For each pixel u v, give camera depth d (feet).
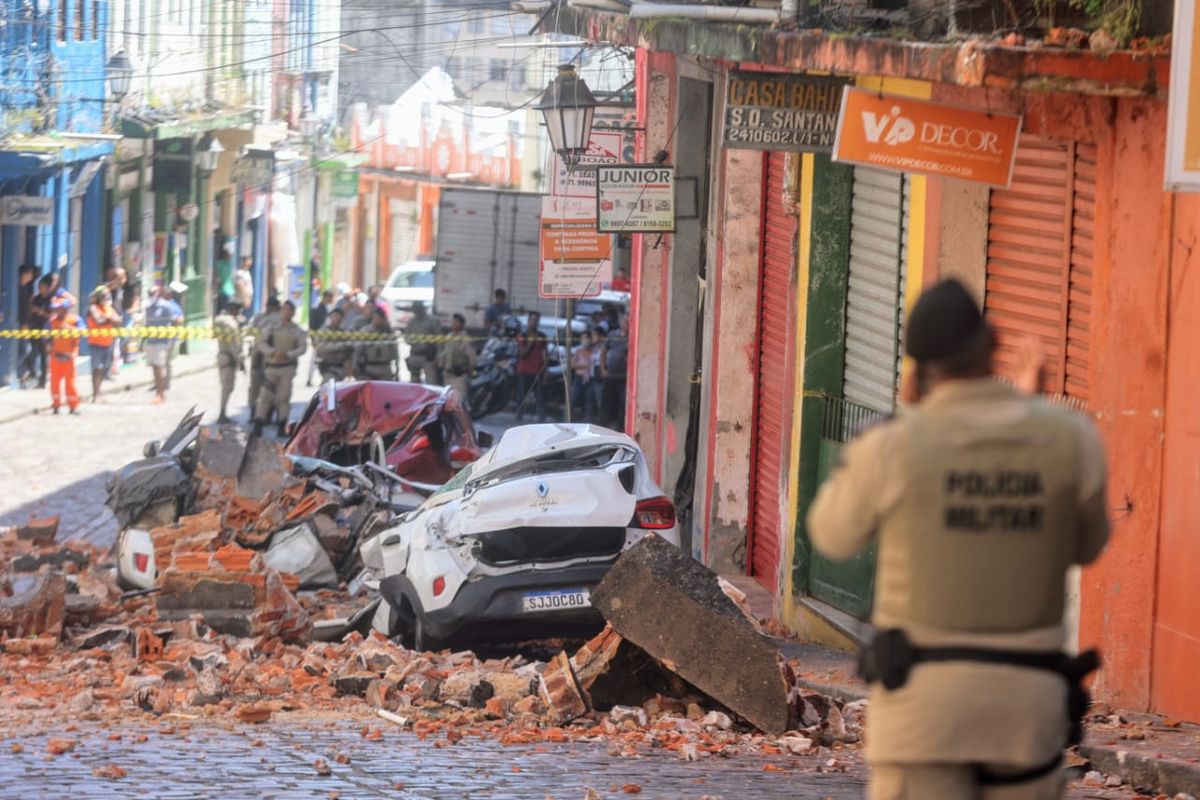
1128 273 51.16
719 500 98.07
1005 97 54.49
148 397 183.21
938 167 54.85
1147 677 51.08
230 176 260.42
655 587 52.08
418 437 111.96
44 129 180.34
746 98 69.51
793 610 79.77
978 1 57.36
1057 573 20.72
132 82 205.16
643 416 122.62
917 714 20.31
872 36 60.39
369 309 186.60
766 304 96.12
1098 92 48.42
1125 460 51.24
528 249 212.23
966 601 20.38
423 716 54.24
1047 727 20.33
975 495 20.48
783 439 82.69
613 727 51.96
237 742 47.62
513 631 68.13
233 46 229.66
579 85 111.04
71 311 166.91
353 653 63.52
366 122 298.56
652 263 121.08
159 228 236.43
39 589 65.21
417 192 361.71
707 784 41.73
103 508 117.29
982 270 60.95
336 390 117.80
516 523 66.13
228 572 68.90
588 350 179.32
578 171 112.68
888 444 20.79
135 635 64.03
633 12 73.97
